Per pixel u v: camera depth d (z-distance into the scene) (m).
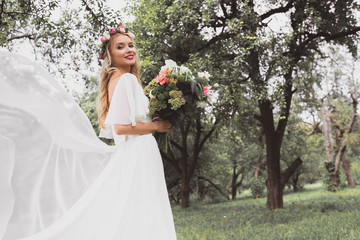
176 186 32.66
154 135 3.05
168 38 11.84
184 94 2.96
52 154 2.76
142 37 12.22
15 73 2.65
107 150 2.96
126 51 3.01
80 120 2.84
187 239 8.03
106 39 3.02
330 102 32.78
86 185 2.88
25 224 2.63
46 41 11.16
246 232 8.52
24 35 11.20
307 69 15.50
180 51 12.80
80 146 2.84
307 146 34.62
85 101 15.34
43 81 2.73
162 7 11.97
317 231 7.63
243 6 11.63
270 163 15.48
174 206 28.62
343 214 10.66
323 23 12.76
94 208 2.63
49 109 2.71
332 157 32.12
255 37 10.94
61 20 10.98
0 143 2.57
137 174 2.72
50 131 2.73
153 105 2.91
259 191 31.09
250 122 19.12
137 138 2.84
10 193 2.56
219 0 11.05
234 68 11.34
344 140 31.81
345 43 15.00
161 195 2.81
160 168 2.88
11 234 2.58
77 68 11.73
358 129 35.25
